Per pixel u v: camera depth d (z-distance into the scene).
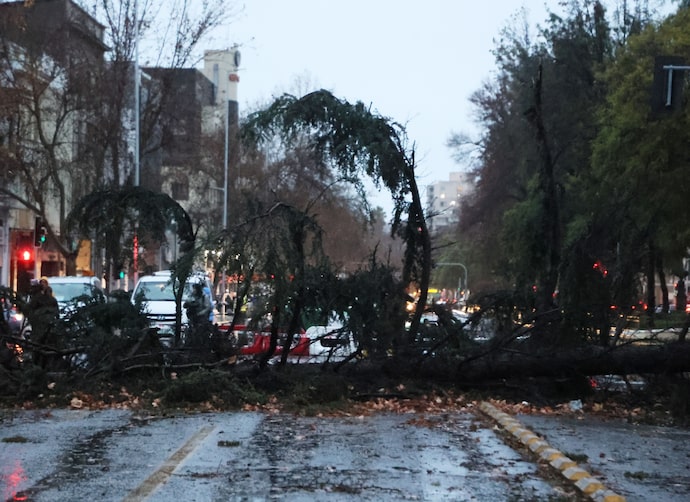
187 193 60.53
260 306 14.58
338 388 14.23
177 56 38.66
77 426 11.65
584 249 15.00
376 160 15.74
